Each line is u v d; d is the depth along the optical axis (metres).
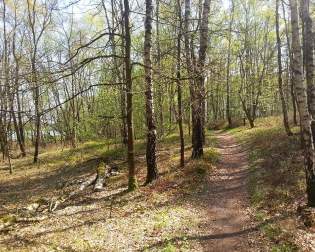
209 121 55.81
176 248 10.45
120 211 14.45
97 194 18.17
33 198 18.89
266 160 20.52
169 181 18.25
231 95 50.88
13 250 10.55
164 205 14.90
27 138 55.88
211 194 16.45
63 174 24.94
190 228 12.19
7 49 36.94
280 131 28.97
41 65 10.55
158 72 13.14
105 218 13.66
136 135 30.70
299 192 14.07
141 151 28.09
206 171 19.94
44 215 14.99
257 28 49.03
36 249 10.59
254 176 18.11
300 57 12.69
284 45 43.12
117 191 18.00
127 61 14.74
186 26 17.97
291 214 12.31
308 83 15.62
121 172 22.47
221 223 12.72
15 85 9.89
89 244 10.89
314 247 9.72
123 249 10.45
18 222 13.95
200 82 18.53
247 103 49.53
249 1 46.22
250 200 14.87
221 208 14.41
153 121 18.50
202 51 21.06
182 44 19.27
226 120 54.81
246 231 11.73
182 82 18.23
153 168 18.58
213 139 34.78
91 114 29.03
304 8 15.45
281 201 13.73
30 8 36.59
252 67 51.47
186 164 21.42
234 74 50.94
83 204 16.44
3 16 35.47
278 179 16.11
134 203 15.41
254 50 52.72
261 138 28.50
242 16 46.59
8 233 12.48
